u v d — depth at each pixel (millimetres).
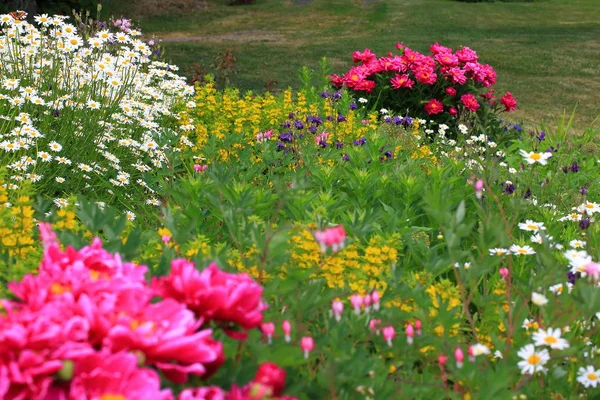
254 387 1701
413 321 2992
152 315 1925
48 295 1960
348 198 5070
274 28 28594
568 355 2695
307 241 3246
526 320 3100
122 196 5602
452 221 2570
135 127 6816
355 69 9969
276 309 2752
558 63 19859
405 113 9820
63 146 5816
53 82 6418
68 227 3203
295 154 6359
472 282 3174
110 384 1662
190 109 8133
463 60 9789
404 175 5012
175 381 1803
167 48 21703
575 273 3268
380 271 3270
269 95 8641
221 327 2064
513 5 35906
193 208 4203
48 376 1679
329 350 2467
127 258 2717
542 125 8742
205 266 2697
